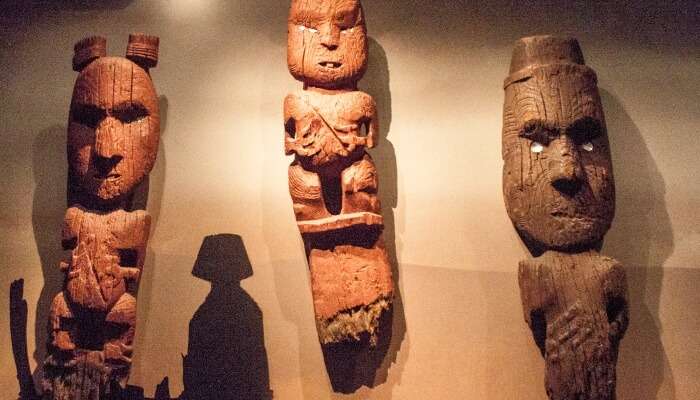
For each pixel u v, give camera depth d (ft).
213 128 10.02
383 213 9.69
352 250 8.75
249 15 10.32
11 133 10.18
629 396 9.21
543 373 9.19
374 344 8.70
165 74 10.17
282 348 9.34
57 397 8.07
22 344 9.57
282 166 9.89
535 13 10.32
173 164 9.91
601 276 8.45
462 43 10.23
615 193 9.80
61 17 10.38
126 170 8.64
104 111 8.68
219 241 9.68
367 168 8.79
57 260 9.80
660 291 9.54
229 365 9.32
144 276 9.57
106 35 10.33
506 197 9.13
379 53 10.16
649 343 9.37
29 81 10.30
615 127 10.06
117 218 8.49
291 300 9.47
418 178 9.80
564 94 8.85
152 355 9.36
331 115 8.71
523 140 9.00
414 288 9.47
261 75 10.16
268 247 9.64
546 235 8.73
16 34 10.34
